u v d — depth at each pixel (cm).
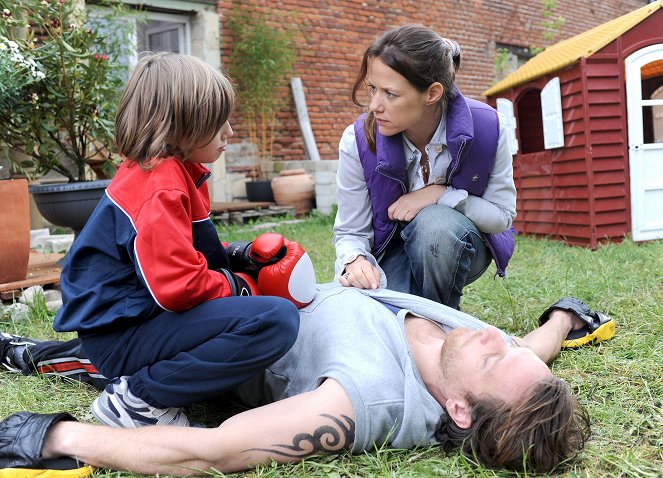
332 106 916
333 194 776
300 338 185
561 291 326
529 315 289
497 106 605
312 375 177
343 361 165
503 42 1158
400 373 168
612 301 302
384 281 230
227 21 801
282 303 170
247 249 200
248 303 168
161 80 166
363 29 947
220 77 175
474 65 1112
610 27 517
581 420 163
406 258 257
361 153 238
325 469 155
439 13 1051
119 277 167
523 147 606
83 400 212
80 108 433
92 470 158
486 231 245
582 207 505
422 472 155
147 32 790
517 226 591
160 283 159
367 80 211
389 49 197
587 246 501
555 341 228
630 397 196
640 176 500
